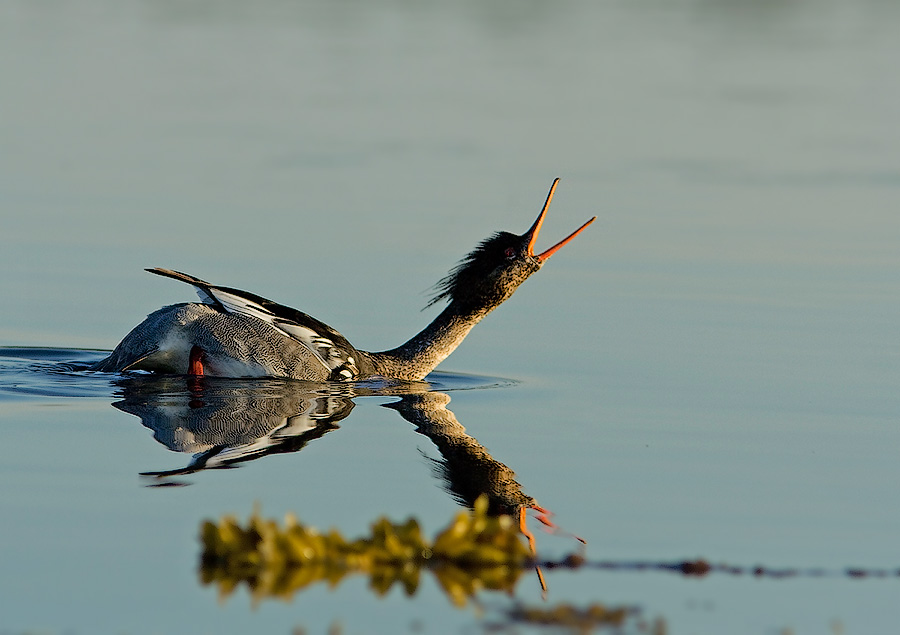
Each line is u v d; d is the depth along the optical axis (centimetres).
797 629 784
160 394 1346
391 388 1450
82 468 1074
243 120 2914
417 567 870
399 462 1133
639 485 1091
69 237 2011
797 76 3556
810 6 5125
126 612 781
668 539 954
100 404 1294
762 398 1374
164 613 780
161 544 898
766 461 1162
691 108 3130
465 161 2580
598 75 3541
